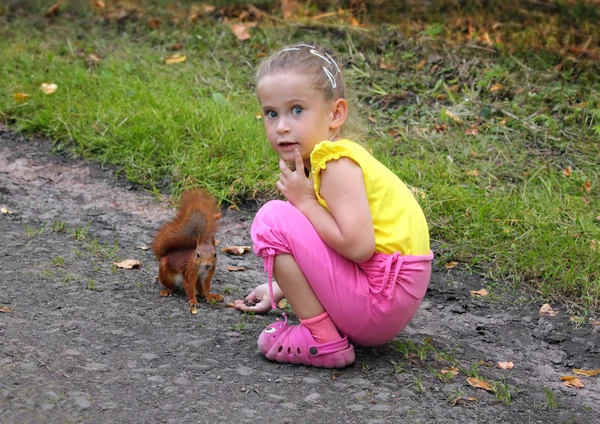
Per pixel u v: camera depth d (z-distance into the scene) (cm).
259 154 566
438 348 361
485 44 743
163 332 349
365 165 306
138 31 835
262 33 806
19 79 696
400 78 701
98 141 593
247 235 495
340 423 281
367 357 339
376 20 816
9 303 366
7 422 265
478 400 311
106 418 273
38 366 306
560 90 656
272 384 307
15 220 487
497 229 480
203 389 298
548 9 821
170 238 383
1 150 595
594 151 586
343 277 309
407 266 310
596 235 471
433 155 585
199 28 820
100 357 319
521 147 595
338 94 321
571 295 425
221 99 650
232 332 355
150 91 671
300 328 323
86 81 689
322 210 308
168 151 578
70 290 388
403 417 289
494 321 402
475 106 650
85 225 489
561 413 308
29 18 875
